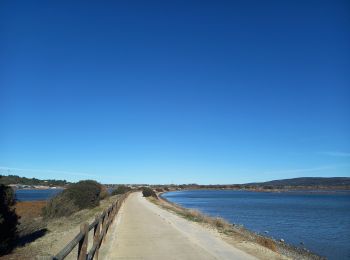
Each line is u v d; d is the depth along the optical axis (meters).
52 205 27.42
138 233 18.73
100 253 12.95
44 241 15.49
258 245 16.08
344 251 25.16
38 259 6.30
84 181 37.25
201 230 20.66
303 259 19.86
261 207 73.94
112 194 92.88
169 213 33.25
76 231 18.95
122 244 15.23
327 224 42.03
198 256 12.86
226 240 17.09
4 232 12.92
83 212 31.09
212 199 116.38
